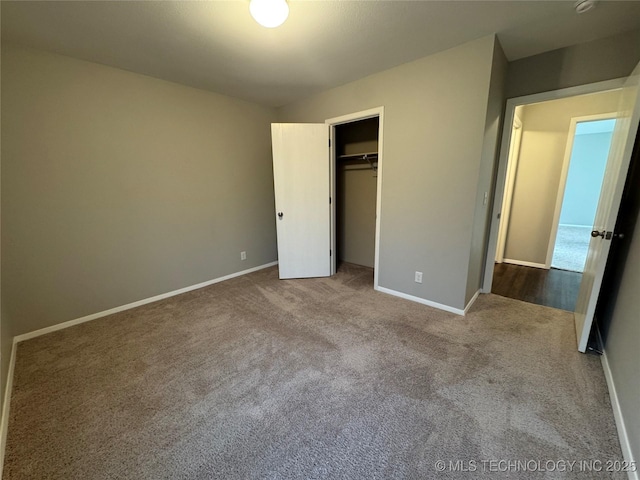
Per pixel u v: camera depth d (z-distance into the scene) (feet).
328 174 11.47
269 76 9.15
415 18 6.01
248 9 5.62
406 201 9.00
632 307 5.01
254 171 12.52
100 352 6.73
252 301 9.62
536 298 9.56
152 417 4.85
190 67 8.35
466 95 7.25
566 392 5.25
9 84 6.64
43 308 7.57
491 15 5.92
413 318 8.20
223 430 4.58
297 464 4.01
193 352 6.70
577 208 27.20
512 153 12.60
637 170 6.18
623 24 6.29
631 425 4.03
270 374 5.89
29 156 7.04
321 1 5.41
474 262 8.54
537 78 7.97
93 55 7.44
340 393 5.32
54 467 4.00
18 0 5.20
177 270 10.32
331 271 12.30
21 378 5.83
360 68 8.61
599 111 11.26
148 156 9.14
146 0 5.29
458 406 4.97
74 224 7.89
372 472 3.87
